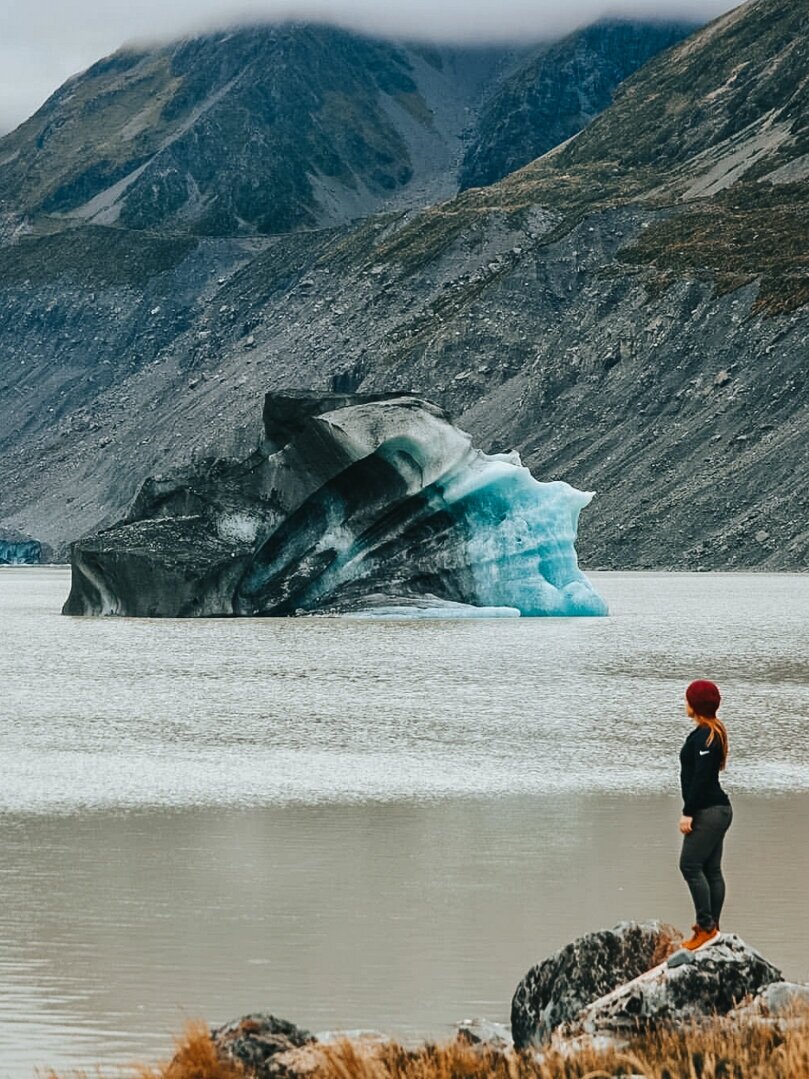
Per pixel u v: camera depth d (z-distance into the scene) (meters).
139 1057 25.50
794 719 69.56
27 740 62.81
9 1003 28.17
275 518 139.50
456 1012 27.89
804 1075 20.59
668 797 48.88
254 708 75.19
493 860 39.38
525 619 141.38
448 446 135.00
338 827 43.75
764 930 32.53
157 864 38.94
